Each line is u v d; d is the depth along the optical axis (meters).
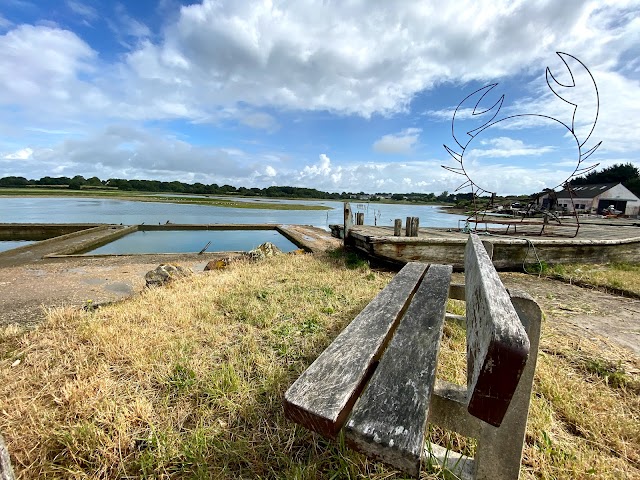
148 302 3.22
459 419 1.05
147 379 1.79
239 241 12.25
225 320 2.79
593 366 1.98
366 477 1.13
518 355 0.61
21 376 1.83
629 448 1.34
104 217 21.61
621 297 3.64
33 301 4.27
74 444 1.29
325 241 10.52
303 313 2.89
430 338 1.24
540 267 4.83
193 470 1.23
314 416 0.78
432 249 4.89
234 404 1.57
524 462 1.27
